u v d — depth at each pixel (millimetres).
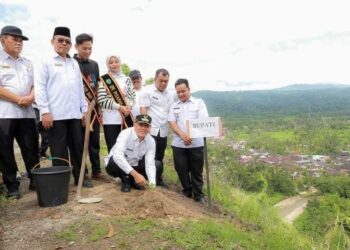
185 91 6562
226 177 11812
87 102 6363
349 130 107312
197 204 6496
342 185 42156
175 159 6805
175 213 4965
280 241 5438
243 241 4602
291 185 41438
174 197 6184
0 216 4961
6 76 5480
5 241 4230
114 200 5332
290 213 32500
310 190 43250
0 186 6086
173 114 6695
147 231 4332
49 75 5480
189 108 6629
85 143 5637
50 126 5496
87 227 4418
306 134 97062
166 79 6648
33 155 6012
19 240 4242
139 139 5758
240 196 8266
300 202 37469
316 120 137875
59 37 5453
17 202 5531
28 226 4570
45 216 4828
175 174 8734
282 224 7309
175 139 6762
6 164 5570
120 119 6582
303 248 5906
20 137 5863
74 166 6004
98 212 4867
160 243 4098
